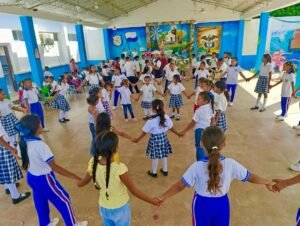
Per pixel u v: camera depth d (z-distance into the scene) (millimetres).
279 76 9414
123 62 8977
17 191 2555
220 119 2957
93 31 13695
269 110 5402
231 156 3311
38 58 7234
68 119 5516
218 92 2801
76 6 7898
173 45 12867
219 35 12398
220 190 1371
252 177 1446
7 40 8109
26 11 6027
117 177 1468
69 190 2746
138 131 4539
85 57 11172
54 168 1734
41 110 4652
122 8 11312
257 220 2141
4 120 3658
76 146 3990
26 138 1716
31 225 2232
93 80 6430
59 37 11422
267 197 2447
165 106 6223
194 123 2588
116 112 5930
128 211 1610
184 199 2486
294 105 5586
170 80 6719
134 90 8391
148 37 12906
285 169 2957
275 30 11180
